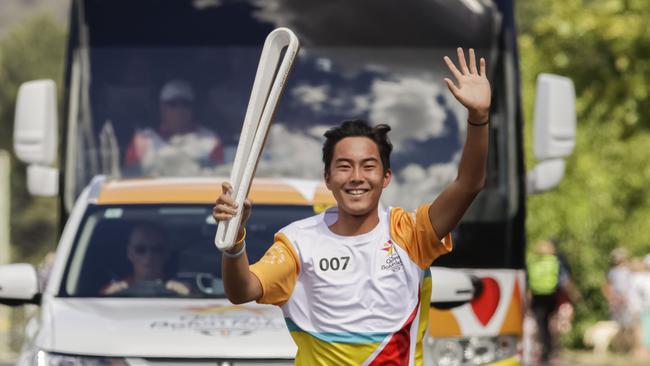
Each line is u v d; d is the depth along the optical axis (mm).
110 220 17516
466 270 20891
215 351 14836
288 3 21516
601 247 51906
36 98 21281
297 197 17750
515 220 21109
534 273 46531
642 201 51500
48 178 21703
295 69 21453
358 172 11188
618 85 49406
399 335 11281
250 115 10867
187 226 17406
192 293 16734
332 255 11281
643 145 50188
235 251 10891
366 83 21484
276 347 14914
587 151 51062
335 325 11258
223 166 21344
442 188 21375
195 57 21469
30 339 16172
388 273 11258
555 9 49844
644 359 47875
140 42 21469
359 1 21516
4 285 16703
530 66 50969
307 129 21375
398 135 21422
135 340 14977
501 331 20359
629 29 48125
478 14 21547
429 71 21531
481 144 11094
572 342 52375
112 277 16859
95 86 21391
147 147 21328
